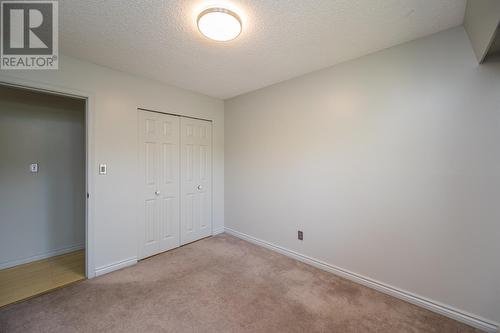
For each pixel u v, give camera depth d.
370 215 2.17
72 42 1.92
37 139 2.75
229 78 2.76
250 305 1.92
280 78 2.76
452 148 1.75
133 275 2.39
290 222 2.84
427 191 1.86
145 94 2.73
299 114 2.70
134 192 2.66
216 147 3.62
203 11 1.50
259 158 3.19
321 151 2.51
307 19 1.62
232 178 3.61
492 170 1.60
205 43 1.94
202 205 3.46
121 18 1.60
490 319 1.62
